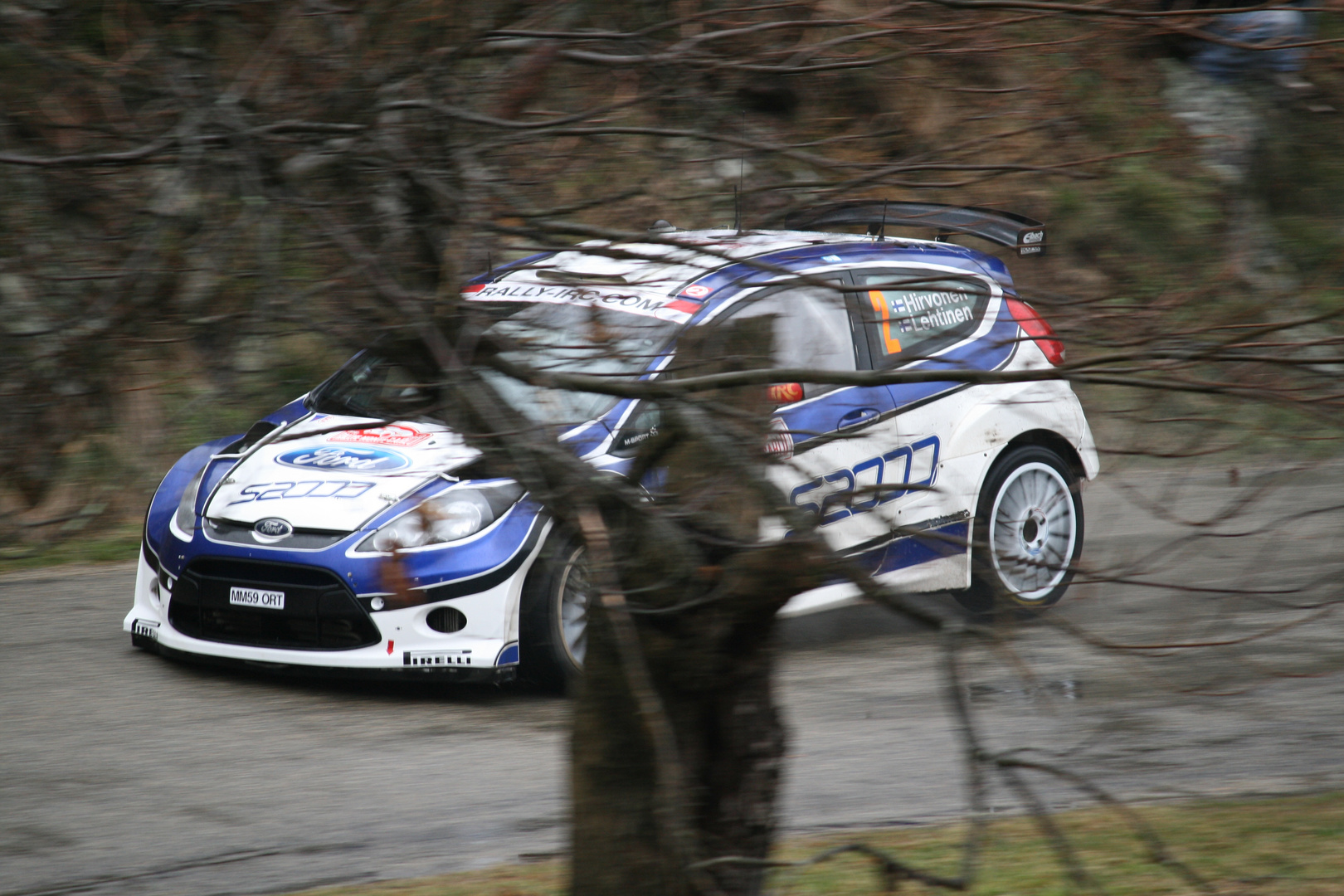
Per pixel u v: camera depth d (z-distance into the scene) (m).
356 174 9.83
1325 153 17.92
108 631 25.19
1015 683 22.89
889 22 11.21
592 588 10.34
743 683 11.45
